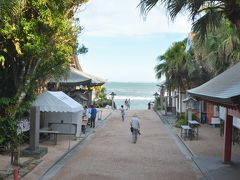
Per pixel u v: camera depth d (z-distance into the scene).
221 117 26.33
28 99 19.72
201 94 12.70
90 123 31.22
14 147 15.26
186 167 16.12
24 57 17.14
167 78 37.56
